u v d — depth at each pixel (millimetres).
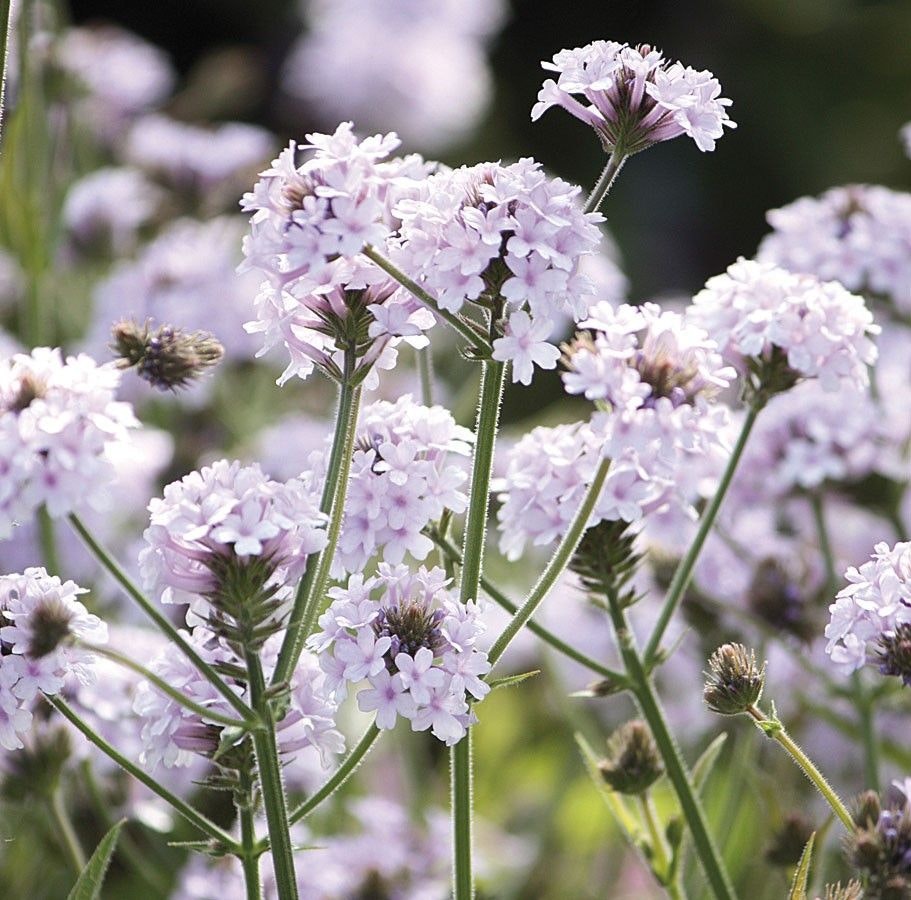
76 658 837
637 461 846
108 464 798
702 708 1087
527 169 819
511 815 1327
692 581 1003
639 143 848
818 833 930
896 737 1070
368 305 826
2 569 1139
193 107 1710
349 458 826
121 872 1113
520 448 885
